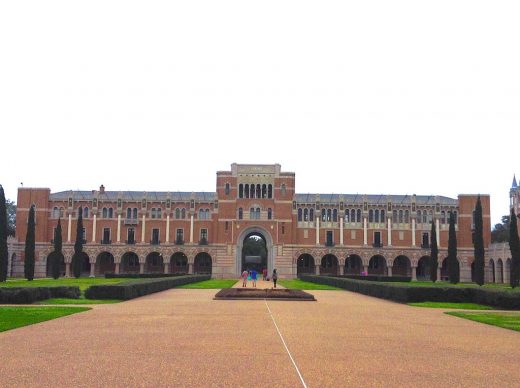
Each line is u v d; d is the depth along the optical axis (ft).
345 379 57.52
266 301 167.94
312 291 230.48
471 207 416.87
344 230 418.51
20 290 147.64
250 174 419.54
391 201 420.77
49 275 411.95
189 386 53.67
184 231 417.28
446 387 54.70
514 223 281.13
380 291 190.60
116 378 56.59
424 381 57.11
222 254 411.54
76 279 332.39
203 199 421.18
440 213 418.10
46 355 68.85
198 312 127.75
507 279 370.32
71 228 411.95
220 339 83.56
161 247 412.98
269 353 71.87
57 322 103.71
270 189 419.13
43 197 410.52
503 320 117.19
